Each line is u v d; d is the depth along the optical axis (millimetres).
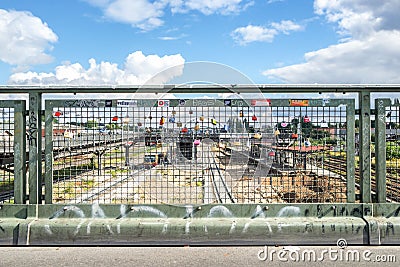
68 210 4785
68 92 4820
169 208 4785
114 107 4930
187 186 5133
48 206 4785
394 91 4812
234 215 4781
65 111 4918
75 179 5051
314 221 4703
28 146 5160
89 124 4949
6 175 5379
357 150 5047
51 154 4855
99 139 4980
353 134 4848
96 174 5309
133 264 4070
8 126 4902
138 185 5074
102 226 4656
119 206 4785
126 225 4660
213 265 4043
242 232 4660
